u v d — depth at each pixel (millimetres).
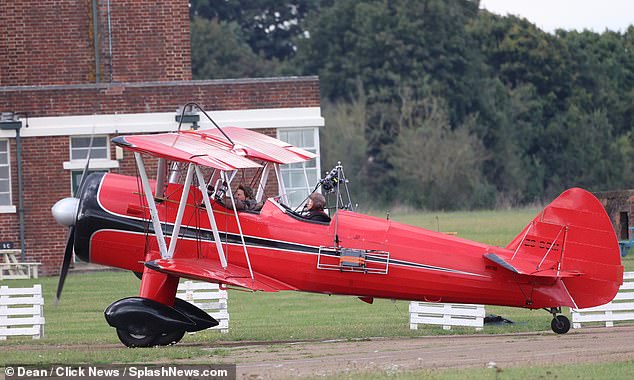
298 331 67375
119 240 61844
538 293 61594
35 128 113562
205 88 114312
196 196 61750
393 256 61375
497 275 61562
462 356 52125
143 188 60219
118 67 124250
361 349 56156
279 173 67438
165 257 59500
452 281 61500
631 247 126938
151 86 114312
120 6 124312
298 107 115062
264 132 114625
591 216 60750
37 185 113812
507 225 171750
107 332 69688
